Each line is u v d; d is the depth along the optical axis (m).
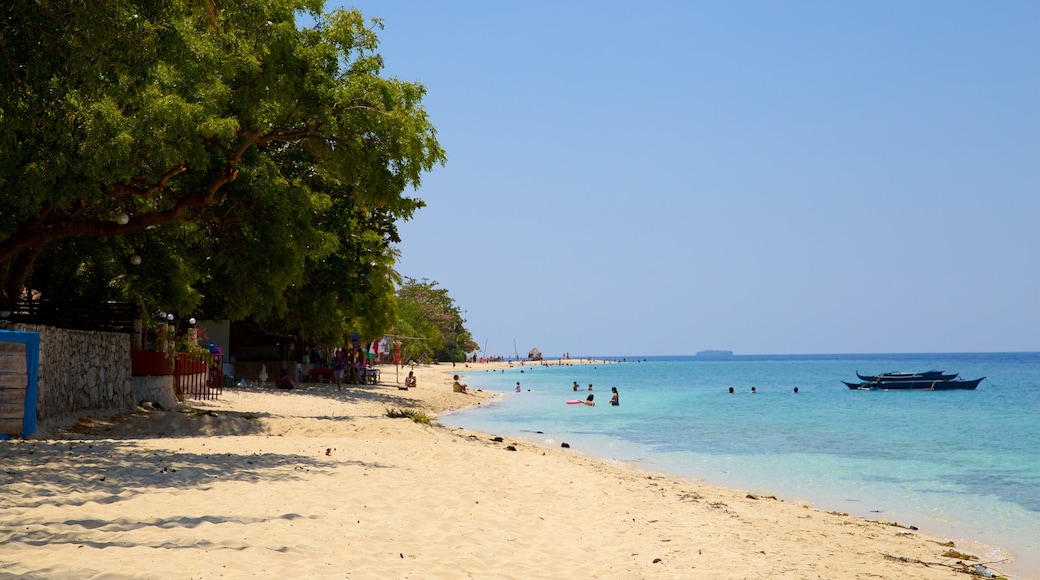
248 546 7.86
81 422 18.84
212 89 19.34
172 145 17.86
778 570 9.52
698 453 26.12
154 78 16.97
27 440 14.66
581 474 16.64
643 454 25.72
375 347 70.88
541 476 15.44
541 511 11.92
